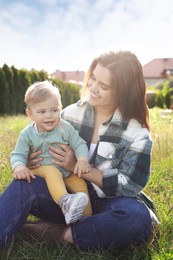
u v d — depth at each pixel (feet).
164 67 199.72
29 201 8.13
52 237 8.67
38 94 8.51
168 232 9.16
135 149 8.63
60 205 8.09
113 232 8.14
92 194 9.00
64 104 70.13
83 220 8.25
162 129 26.05
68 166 8.66
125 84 8.45
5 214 7.95
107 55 8.50
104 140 8.82
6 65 53.06
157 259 8.09
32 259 8.07
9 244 8.33
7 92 51.62
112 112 9.11
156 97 78.48
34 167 8.70
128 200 8.35
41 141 8.67
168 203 10.37
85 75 9.23
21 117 43.21
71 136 8.90
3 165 13.16
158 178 13.48
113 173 8.50
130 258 8.25
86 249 8.44
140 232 8.23
